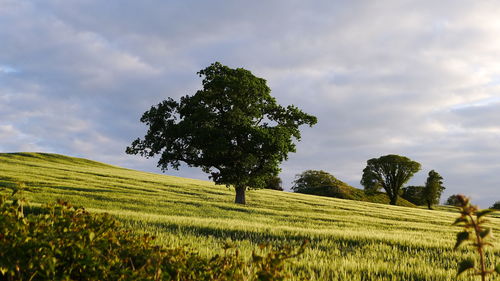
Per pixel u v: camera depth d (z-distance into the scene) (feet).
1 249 11.70
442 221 102.83
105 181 125.59
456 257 29.37
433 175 288.10
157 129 113.91
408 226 73.97
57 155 246.88
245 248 28.37
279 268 12.28
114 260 13.20
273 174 111.86
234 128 107.24
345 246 34.04
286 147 107.04
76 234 13.15
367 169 281.95
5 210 14.66
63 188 95.76
